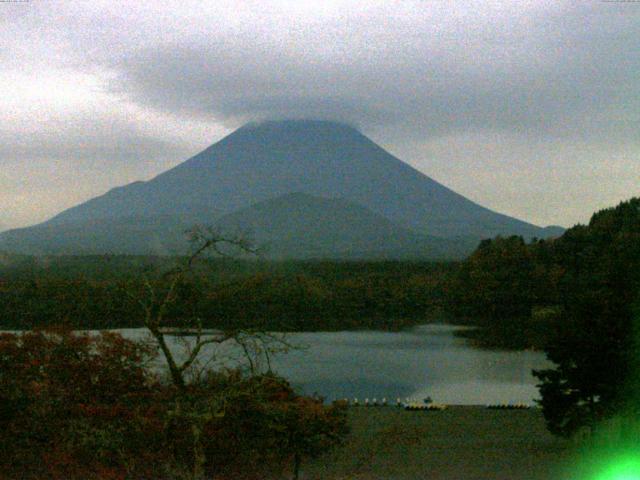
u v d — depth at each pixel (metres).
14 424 30.34
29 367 32.72
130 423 29.66
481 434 45.47
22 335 35.56
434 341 114.94
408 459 37.16
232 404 27.95
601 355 39.59
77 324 96.94
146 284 25.14
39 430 30.53
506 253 156.12
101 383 33.44
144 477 29.12
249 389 27.17
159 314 24.27
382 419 51.31
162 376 35.03
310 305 137.88
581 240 153.50
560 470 34.56
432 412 54.91
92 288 106.00
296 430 31.61
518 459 37.53
